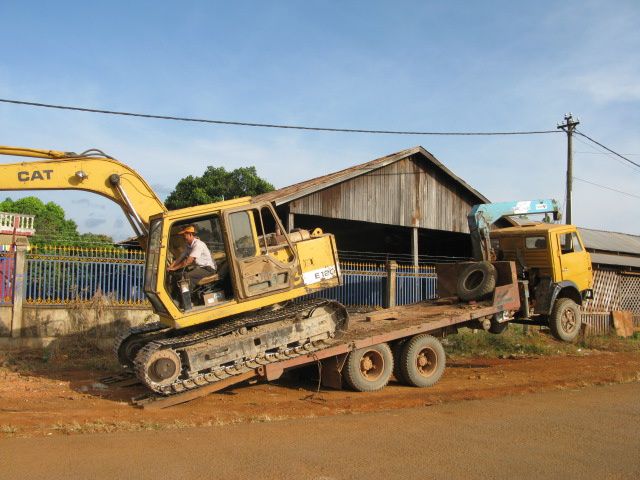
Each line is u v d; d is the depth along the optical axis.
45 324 13.45
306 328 9.77
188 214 9.05
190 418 7.85
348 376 10.04
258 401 9.29
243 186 37.72
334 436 6.71
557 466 5.59
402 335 10.50
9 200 37.72
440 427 7.16
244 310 9.26
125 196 10.38
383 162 19.62
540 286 13.51
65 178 10.05
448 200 21.89
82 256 13.96
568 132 24.91
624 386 10.41
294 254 9.73
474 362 14.14
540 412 8.02
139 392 9.66
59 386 10.07
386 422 7.46
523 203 14.13
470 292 12.59
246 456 5.84
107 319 13.95
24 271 13.34
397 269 17.89
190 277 9.11
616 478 5.27
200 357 8.81
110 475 5.19
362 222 21.22
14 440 6.42
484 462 5.70
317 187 17.98
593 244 26.45
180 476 5.20
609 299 22.88
